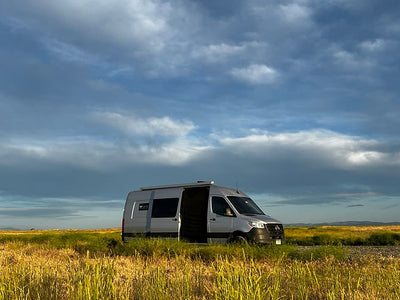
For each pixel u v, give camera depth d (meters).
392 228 51.00
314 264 8.59
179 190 15.96
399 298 5.18
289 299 5.26
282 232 14.70
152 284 5.50
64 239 16.61
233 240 14.09
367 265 8.57
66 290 5.39
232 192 15.36
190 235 15.74
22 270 6.18
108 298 4.71
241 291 4.43
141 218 16.62
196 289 5.62
